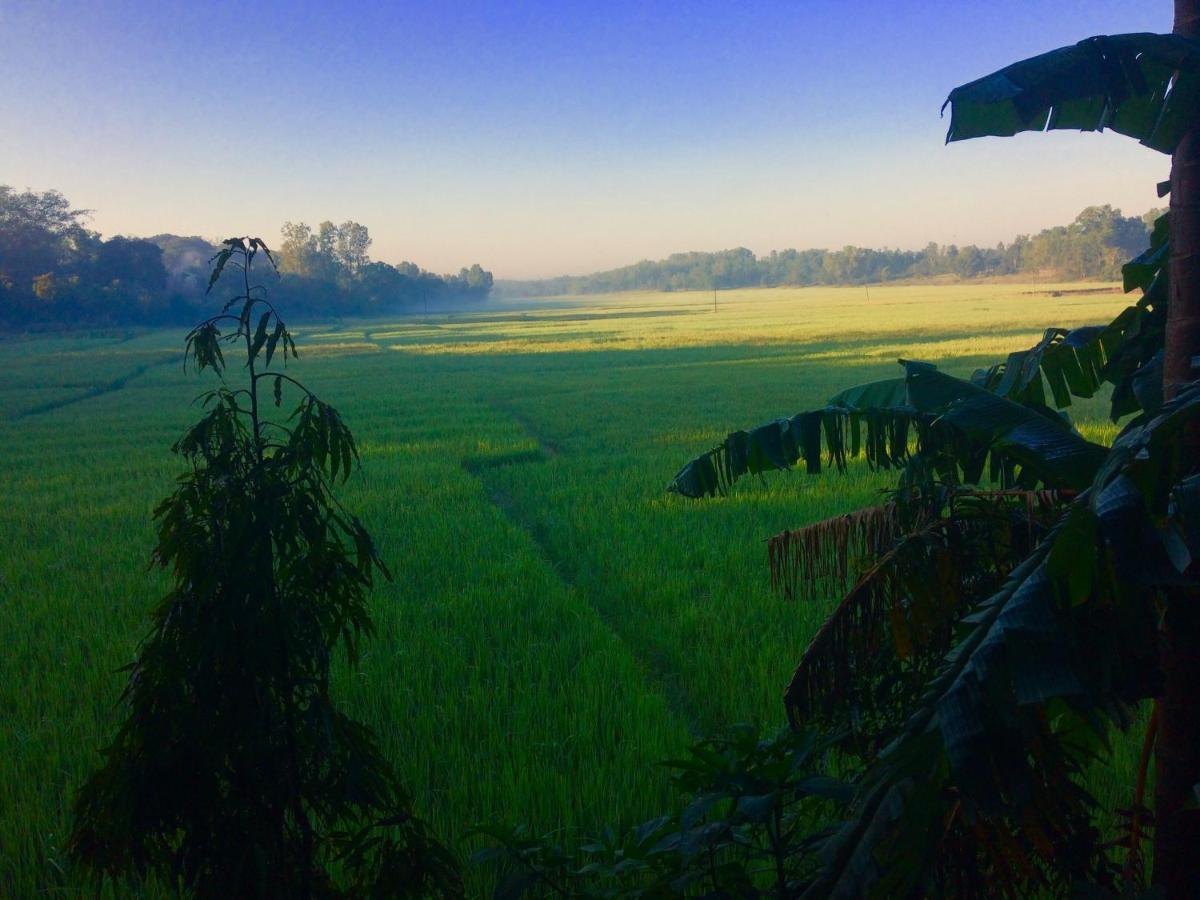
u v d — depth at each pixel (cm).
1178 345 234
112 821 213
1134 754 477
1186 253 231
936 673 216
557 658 694
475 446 1988
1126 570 190
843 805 229
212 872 218
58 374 4569
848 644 285
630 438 2080
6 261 10412
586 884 318
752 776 236
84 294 10075
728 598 812
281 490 220
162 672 214
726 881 243
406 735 560
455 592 880
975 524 277
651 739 536
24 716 613
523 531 1165
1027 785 188
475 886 391
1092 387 350
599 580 945
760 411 2562
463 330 9575
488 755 533
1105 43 215
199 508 222
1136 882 278
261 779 216
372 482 1548
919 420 307
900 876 189
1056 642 193
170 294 11738
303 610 221
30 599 909
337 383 3850
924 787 194
